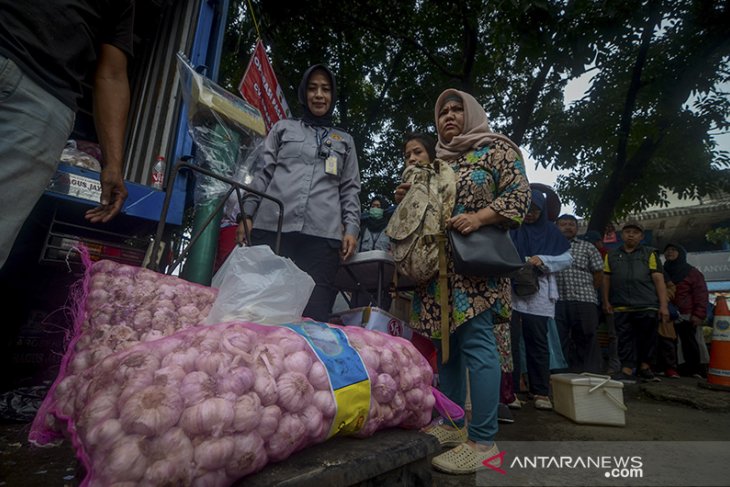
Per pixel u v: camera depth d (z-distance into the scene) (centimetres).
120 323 136
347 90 866
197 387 88
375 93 925
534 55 581
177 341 100
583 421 270
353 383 114
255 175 248
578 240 413
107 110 151
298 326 123
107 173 152
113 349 128
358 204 260
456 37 796
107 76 150
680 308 628
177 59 256
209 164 233
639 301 493
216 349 98
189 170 250
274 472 95
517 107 893
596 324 396
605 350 541
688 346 630
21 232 221
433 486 161
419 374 140
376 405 122
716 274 1459
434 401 143
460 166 202
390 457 112
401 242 199
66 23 122
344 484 99
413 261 192
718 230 1781
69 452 161
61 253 193
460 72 832
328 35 768
